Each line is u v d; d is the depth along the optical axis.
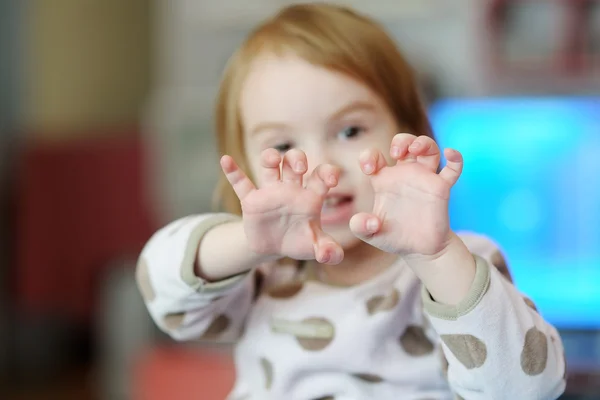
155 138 2.32
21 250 2.48
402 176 0.76
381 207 0.77
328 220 0.90
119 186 2.40
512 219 1.78
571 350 1.62
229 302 0.94
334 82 0.92
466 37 2.10
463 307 0.78
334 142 0.92
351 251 0.93
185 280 0.88
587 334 1.74
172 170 2.02
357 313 0.91
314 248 0.76
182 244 0.89
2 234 2.53
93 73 2.80
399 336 0.91
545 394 0.81
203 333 0.94
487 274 0.79
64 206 2.44
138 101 2.92
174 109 2.07
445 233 0.76
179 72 2.28
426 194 0.76
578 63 1.92
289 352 0.92
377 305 0.91
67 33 2.73
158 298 0.92
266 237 0.78
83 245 2.43
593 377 1.47
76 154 2.44
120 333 2.05
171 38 2.34
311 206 0.77
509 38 1.95
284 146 0.93
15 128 2.57
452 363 0.81
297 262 0.98
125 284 2.08
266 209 0.77
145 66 2.95
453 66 2.12
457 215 1.79
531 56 1.94
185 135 2.00
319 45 0.93
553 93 1.99
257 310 0.96
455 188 1.79
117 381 2.06
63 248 2.44
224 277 0.88
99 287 2.42
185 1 2.26
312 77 0.91
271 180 0.78
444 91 2.07
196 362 1.77
